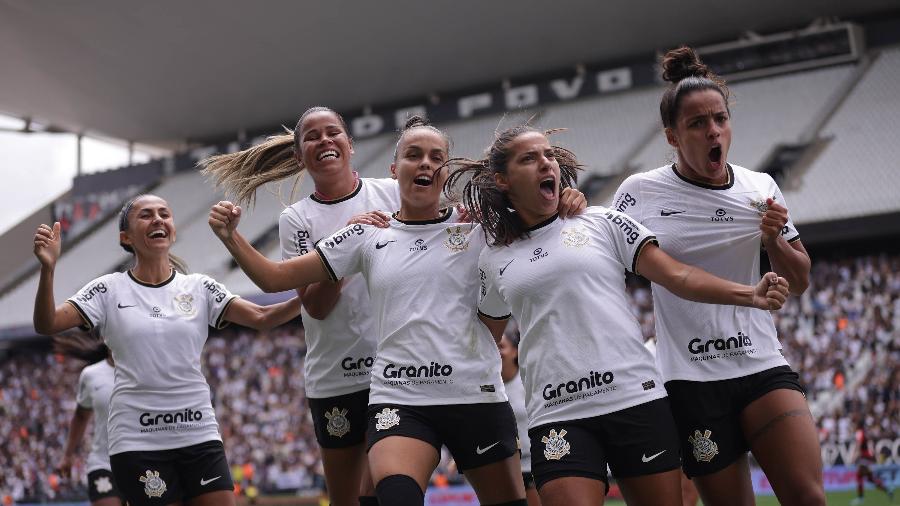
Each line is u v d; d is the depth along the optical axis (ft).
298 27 88.99
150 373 18.44
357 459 18.52
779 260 13.91
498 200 14.53
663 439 13.55
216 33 89.97
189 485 18.57
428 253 15.55
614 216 14.38
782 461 14.30
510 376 24.99
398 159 15.93
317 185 18.72
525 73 98.32
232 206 15.08
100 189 113.80
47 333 18.22
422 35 90.27
